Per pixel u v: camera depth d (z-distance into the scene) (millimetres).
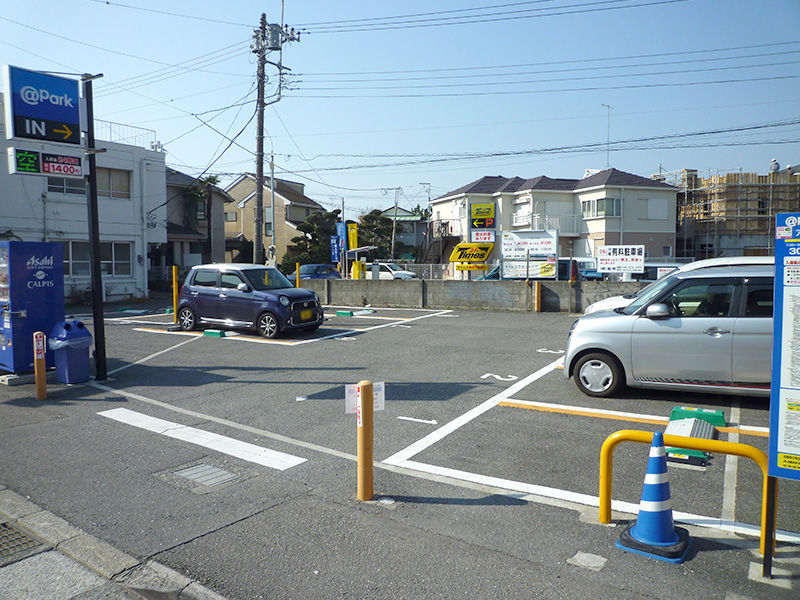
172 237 32500
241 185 50094
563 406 7488
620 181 38594
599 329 7691
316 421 7102
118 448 6148
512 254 20438
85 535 4262
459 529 4246
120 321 17188
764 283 7012
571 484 5047
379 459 5750
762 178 39781
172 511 4625
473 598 3387
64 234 23703
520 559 3803
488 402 7777
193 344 12695
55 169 8641
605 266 18500
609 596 3365
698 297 7285
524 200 41531
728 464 5445
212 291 14234
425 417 7145
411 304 20516
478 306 19438
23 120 8305
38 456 5906
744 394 7098
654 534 3844
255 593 3488
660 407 7320
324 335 13766
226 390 8664
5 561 3980
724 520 4316
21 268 8977
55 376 9188
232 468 5562
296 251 45562
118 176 25953
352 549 3979
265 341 12961
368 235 46312
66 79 8758
